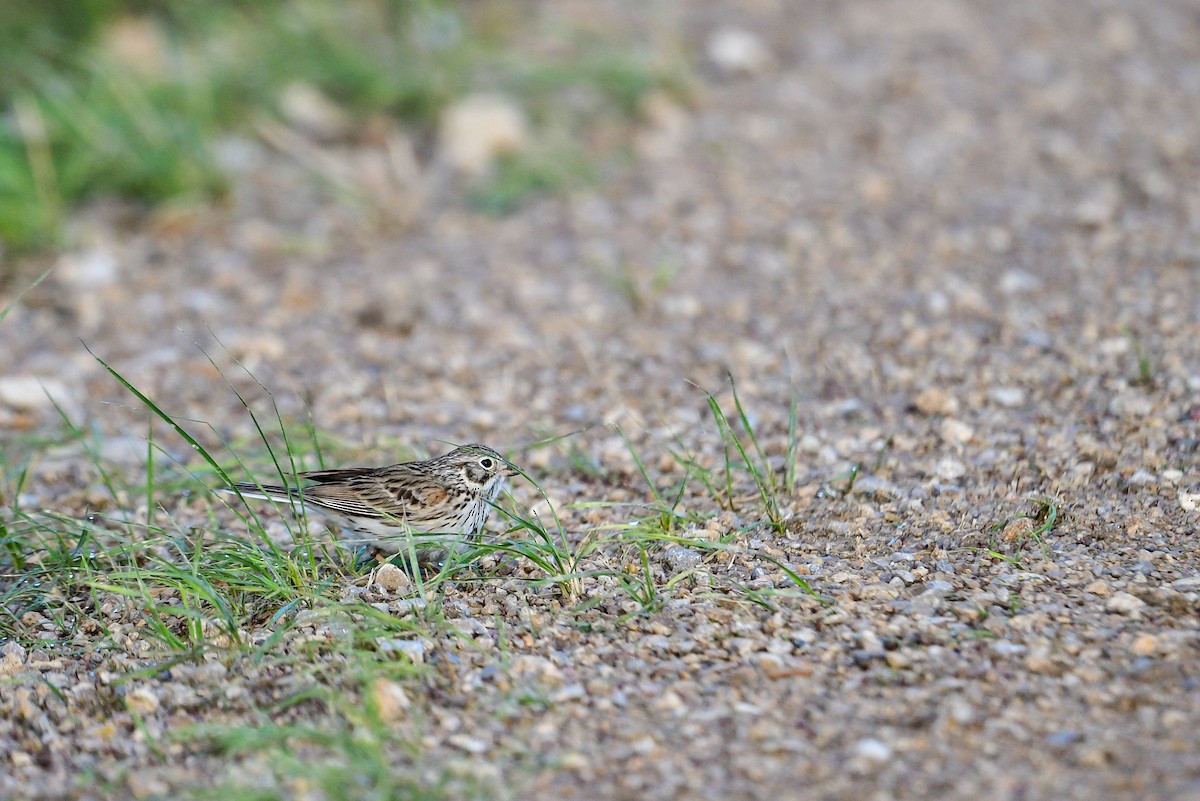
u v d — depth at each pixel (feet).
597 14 72.49
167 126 57.77
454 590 30.17
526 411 41.34
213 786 23.72
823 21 72.64
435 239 54.19
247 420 41.75
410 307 48.91
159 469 38.50
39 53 61.05
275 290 50.60
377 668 26.48
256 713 25.94
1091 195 52.37
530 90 63.98
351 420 41.50
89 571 30.96
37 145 54.75
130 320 48.70
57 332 47.85
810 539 32.09
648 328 46.29
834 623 27.94
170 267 52.42
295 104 61.93
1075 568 29.60
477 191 57.21
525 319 47.55
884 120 60.90
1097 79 64.13
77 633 29.60
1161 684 24.89
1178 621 27.07
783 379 41.81
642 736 24.52
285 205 56.75
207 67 62.34
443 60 64.80
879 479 34.88
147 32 66.28
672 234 52.90
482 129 59.67
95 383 44.52
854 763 23.31
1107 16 72.23
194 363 45.42
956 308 45.09
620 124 62.03
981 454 35.83
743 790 22.81
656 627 28.27
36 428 41.75
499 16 71.10
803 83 65.10
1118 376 39.22
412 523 31.58
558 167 58.18
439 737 24.76
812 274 48.96
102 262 52.16
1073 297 44.80
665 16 72.69
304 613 28.48
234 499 36.22
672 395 41.55
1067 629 27.09
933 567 30.14
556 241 53.26
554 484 36.42
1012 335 42.78
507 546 30.17
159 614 29.78
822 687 25.80
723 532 32.50
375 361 45.34
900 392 40.19
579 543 32.58
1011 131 59.00
